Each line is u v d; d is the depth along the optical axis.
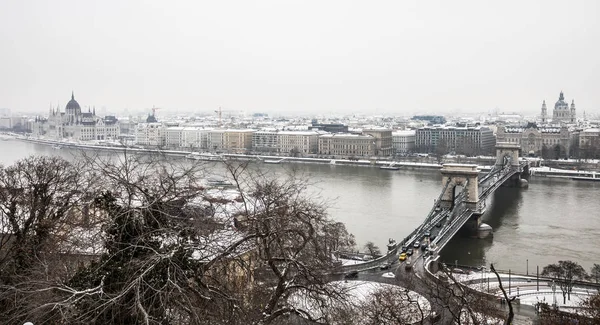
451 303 99.50
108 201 54.34
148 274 47.88
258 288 59.12
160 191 57.31
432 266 172.12
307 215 57.97
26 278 59.06
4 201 91.12
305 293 57.91
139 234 51.38
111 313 47.25
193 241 54.44
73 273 57.69
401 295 117.50
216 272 56.59
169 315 48.72
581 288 162.12
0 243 83.94
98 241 56.91
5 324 50.94
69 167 135.50
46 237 76.94
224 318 51.31
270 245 58.12
